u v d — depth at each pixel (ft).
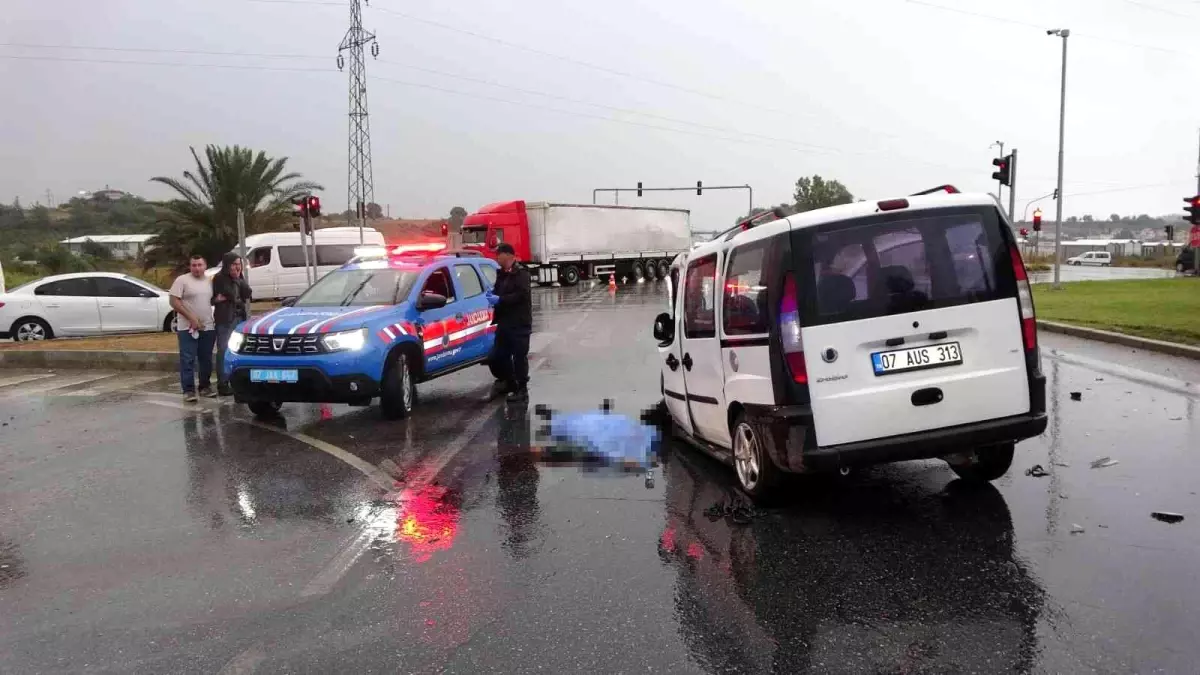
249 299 35.78
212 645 11.95
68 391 36.76
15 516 18.49
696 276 20.31
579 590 13.46
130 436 26.89
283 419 29.19
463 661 11.21
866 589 13.01
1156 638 11.02
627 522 16.79
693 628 11.95
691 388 20.72
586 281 136.36
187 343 33.24
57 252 140.05
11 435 27.55
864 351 15.58
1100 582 12.81
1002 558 13.94
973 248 16.05
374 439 25.46
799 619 12.09
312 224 60.95
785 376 15.60
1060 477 18.38
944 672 10.45
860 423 15.55
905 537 15.17
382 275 31.99
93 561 15.53
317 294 31.91
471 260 36.45
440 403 31.37
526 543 15.78
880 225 15.79
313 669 11.14
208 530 17.17
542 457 22.45
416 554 15.39
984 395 15.89
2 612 13.35
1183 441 21.04
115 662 11.54
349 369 26.78
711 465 20.94
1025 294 16.15
